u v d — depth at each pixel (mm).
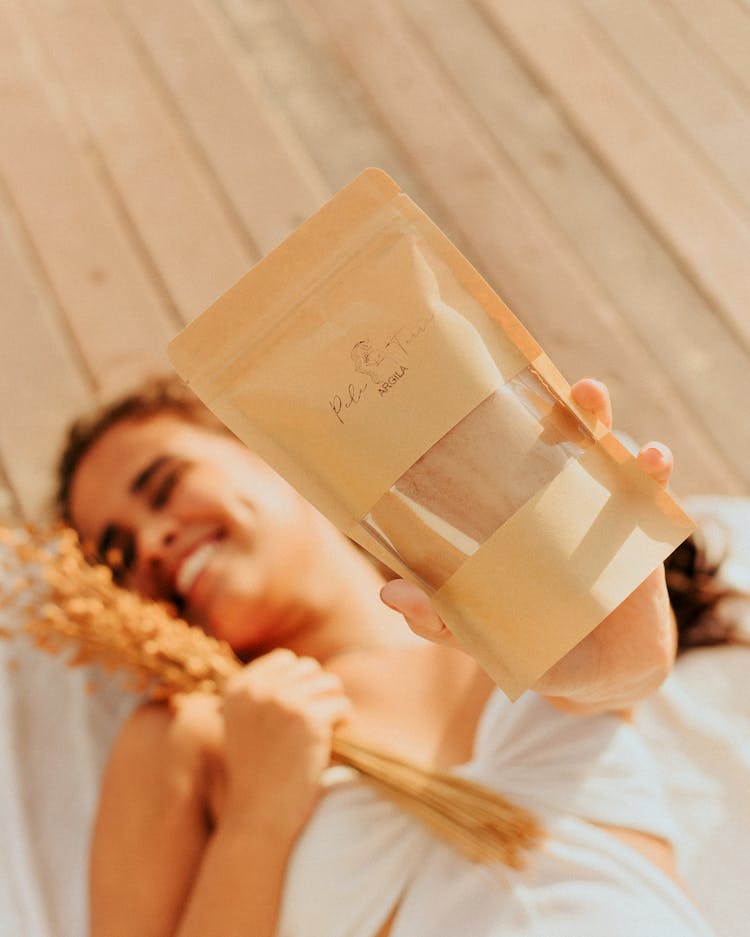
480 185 1543
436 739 962
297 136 1603
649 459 635
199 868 948
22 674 1228
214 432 1146
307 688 921
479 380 610
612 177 1534
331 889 870
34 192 1575
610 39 1629
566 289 1456
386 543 645
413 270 613
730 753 1107
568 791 903
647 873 864
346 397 612
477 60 1639
